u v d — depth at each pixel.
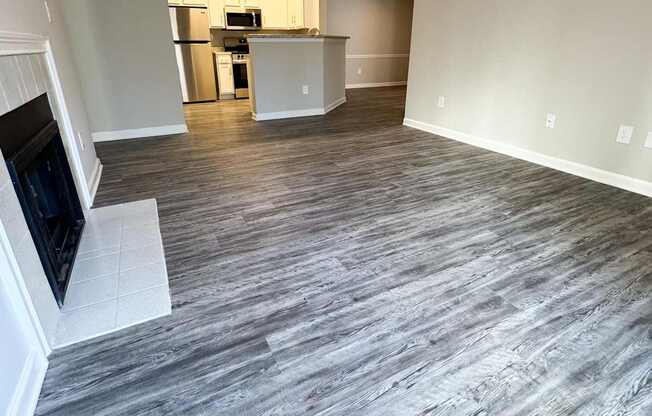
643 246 2.07
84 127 3.04
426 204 2.62
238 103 6.88
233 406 1.19
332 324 1.53
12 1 1.75
